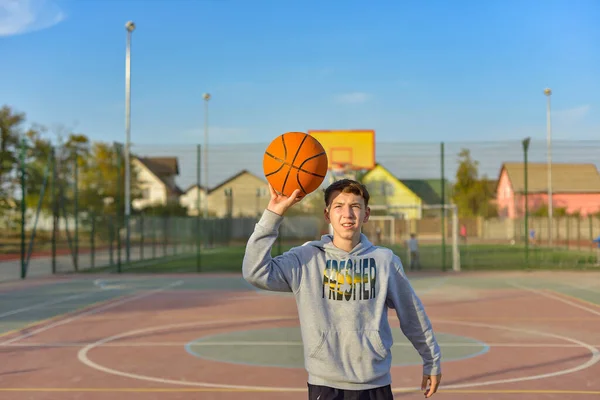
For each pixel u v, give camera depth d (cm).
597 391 655
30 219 4344
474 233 4800
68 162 2730
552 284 1875
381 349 310
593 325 1105
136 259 3120
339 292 313
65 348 897
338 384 306
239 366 776
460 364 788
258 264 308
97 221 2880
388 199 3825
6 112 4053
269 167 328
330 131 2527
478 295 1583
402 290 327
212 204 4488
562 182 3356
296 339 970
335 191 325
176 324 1123
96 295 1612
